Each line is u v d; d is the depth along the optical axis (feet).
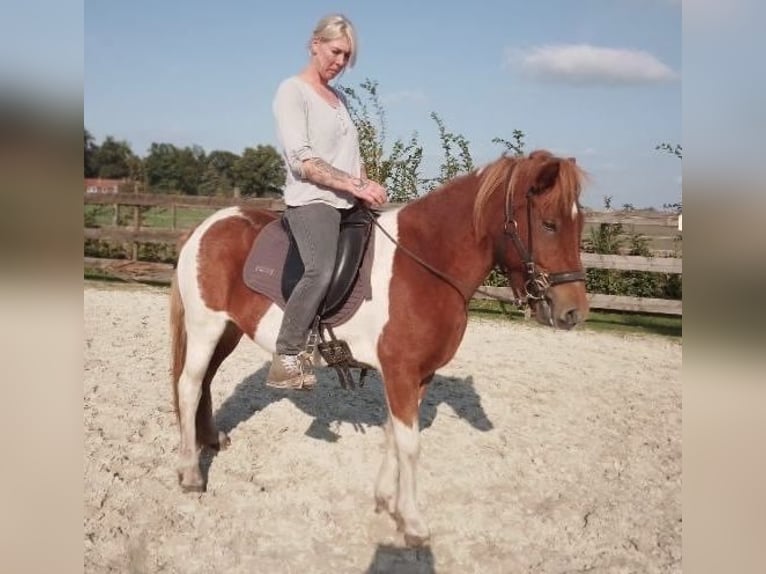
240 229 11.02
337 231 9.51
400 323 9.37
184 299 11.35
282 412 15.33
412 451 9.66
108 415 14.76
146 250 35.60
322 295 9.36
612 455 13.67
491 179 9.25
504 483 12.21
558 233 8.71
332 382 17.78
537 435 14.62
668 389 18.39
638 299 26.66
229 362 19.51
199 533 10.22
